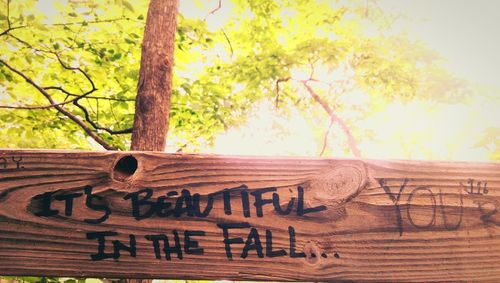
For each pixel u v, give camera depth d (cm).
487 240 81
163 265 78
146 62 247
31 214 78
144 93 240
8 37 324
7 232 77
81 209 78
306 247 79
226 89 497
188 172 81
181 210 80
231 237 79
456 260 80
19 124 353
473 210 83
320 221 81
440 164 85
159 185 80
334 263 79
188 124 422
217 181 81
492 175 85
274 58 494
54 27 331
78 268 76
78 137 375
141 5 358
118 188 79
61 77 363
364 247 80
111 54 355
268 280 78
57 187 79
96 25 348
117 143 360
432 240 81
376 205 82
